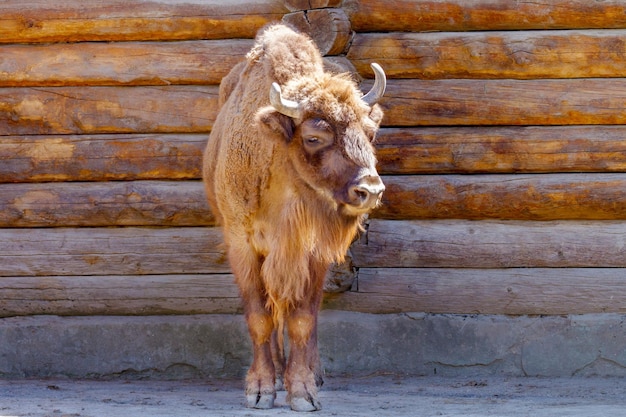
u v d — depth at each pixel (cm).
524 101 2703
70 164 2808
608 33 2694
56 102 2806
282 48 2156
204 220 2800
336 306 2778
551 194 2691
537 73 2708
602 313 2720
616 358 2688
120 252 2811
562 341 2703
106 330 2802
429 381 2641
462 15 2705
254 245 2203
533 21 2702
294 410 2080
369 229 2755
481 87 2719
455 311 2748
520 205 2708
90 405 2173
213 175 2427
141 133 2816
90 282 2825
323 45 2669
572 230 2719
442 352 2733
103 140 2808
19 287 2830
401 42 2720
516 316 2741
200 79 2783
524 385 2566
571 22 2702
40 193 2819
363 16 2717
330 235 2077
